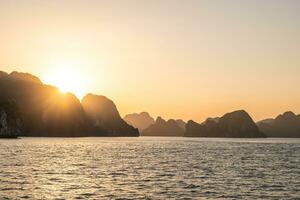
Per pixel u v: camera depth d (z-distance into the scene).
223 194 40.97
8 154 95.56
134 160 85.25
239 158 95.12
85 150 123.94
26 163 72.50
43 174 55.97
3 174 54.97
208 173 60.25
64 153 105.75
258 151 129.88
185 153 114.62
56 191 41.44
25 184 45.78
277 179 53.53
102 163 76.31
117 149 133.75
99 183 47.66
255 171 64.12
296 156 105.00
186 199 38.00
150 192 41.53
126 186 45.47
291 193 42.06
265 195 40.72
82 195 39.38
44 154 99.19
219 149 141.50
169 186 45.88
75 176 54.38
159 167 69.19
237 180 52.09
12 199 36.75
